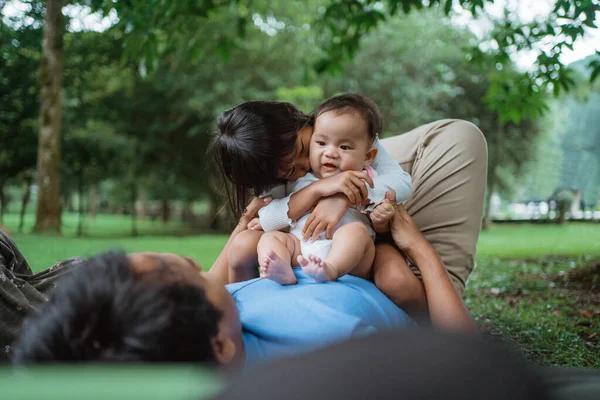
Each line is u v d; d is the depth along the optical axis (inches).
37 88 668.7
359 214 97.2
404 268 89.7
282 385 16.0
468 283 229.1
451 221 123.7
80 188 812.6
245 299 73.9
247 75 778.2
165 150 884.6
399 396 15.3
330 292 69.7
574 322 149.6
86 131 759.1
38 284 89.0
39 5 613.3
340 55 269.9
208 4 246.7
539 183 1072.8
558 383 27.7
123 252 42.7
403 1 247.0
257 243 95.0
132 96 821.2
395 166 102.4
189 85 764.0
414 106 829.2
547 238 521.7
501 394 15.6
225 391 16.8
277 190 99.8
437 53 867.4
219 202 108.4
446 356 16.5
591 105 859.4
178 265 43.9
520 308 168.7
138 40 234.8
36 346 37.5
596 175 921.5
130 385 17.7
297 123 97.0
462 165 125.3
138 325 36.5
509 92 252.1
